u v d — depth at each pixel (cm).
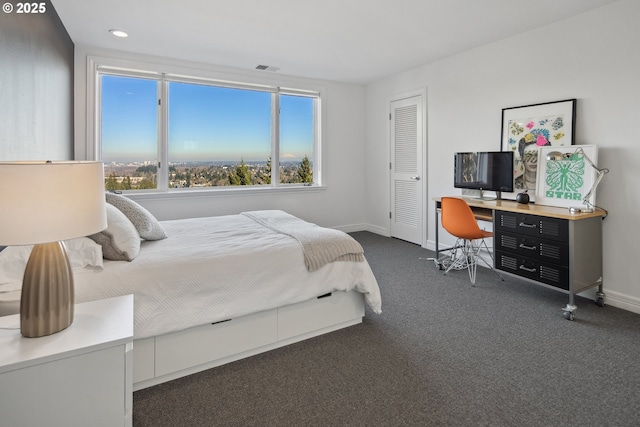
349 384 181
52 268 122
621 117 270
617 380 182
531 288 320
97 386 119
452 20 307
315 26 320
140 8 283
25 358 108
